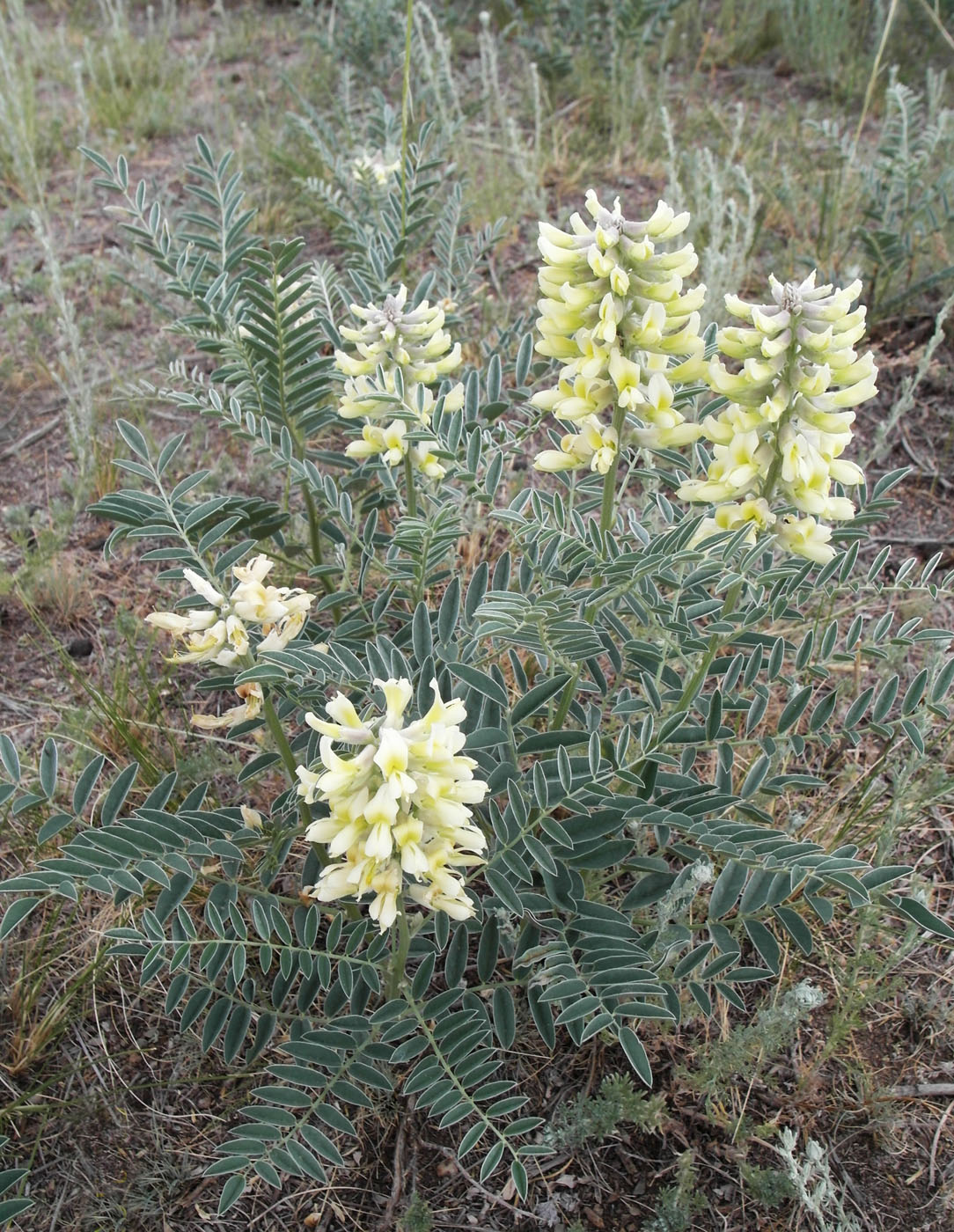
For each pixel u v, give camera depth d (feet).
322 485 1.58
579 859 1.26
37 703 1.84
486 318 2.53
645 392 1.18
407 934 1.21
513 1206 1.29
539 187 3.03
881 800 1.65
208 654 1.22
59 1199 1.28
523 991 1.41
